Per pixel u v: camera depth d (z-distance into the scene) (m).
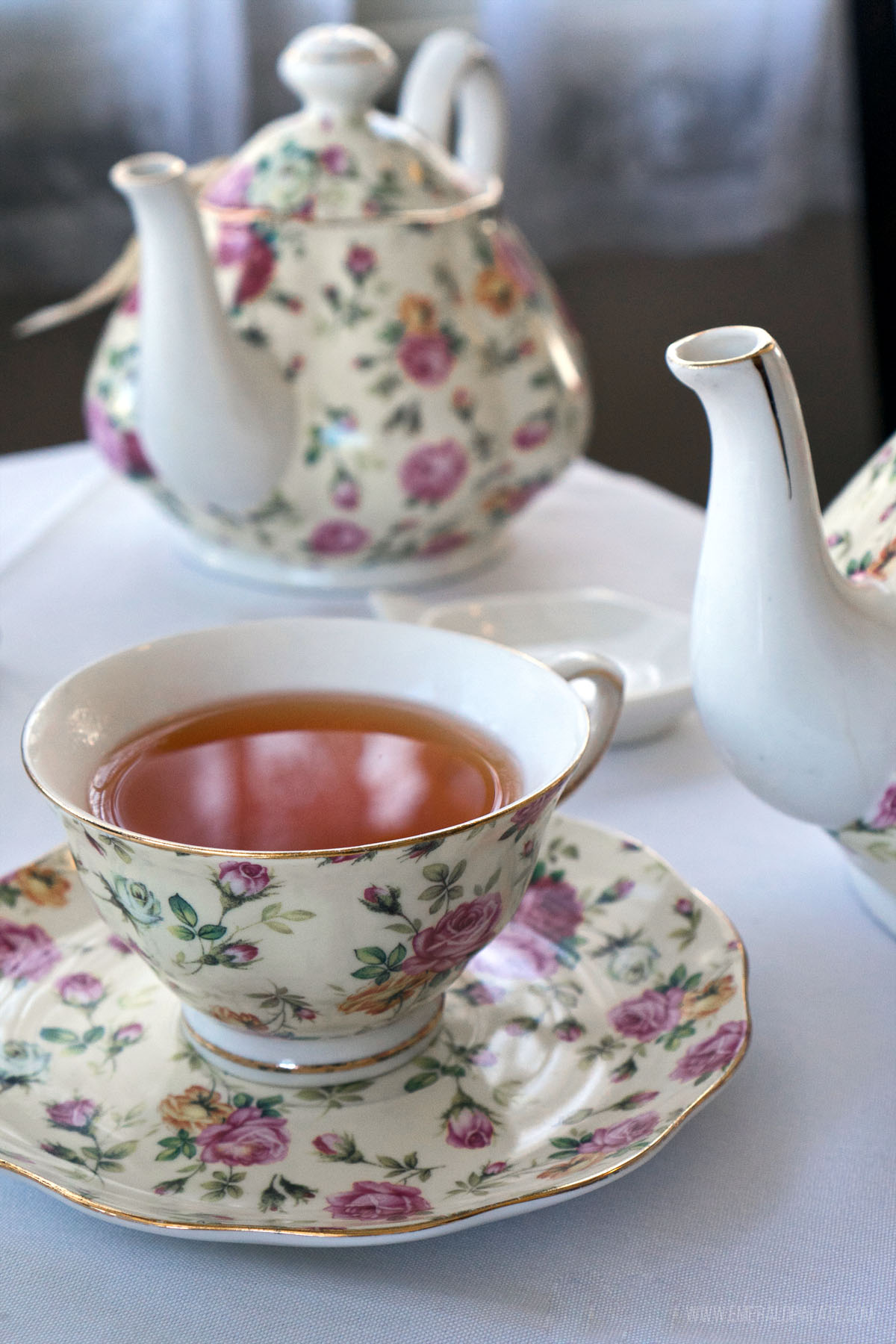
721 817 0.63
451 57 0.77
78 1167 0.52
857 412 2.32
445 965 0.53
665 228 3.03
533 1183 0.51
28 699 0.68
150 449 0.71
